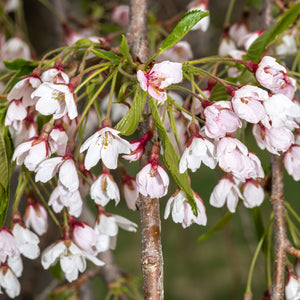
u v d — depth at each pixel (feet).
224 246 7.03
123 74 2.74
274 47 3.19
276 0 3.31
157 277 2.68
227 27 3.50
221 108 2.64
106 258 3.62
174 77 2.62
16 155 2.67
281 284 2.90
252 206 2.96
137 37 2.92
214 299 6.45
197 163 2.65
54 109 2.65
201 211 2.72
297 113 2.67
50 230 3.78
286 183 8.48
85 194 2.87
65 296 3.54
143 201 2.70
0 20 3.87
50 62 2.81
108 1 4.46
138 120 2.62
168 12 4.39
